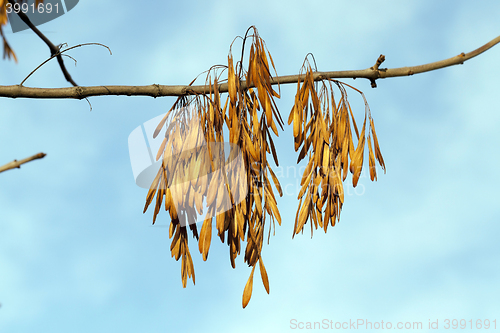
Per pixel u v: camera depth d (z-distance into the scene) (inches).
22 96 53.7
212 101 54.0
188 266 53.9
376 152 54.5
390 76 54.4
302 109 54.2
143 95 54.6
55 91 53.8
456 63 53.1
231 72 53.6
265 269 53.4
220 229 52.9
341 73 54.7
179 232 54.2
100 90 54.1
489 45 52.7
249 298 53.1
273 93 53.6
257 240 53.6
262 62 53.6
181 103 54.6
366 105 54.6
